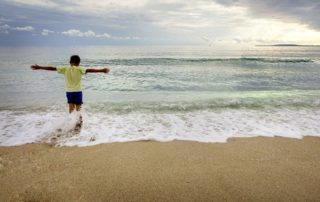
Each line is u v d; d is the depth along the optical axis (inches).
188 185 133.6
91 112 288.5
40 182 133.2
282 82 548.4
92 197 120.4
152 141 203.9
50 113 279.9
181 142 202.4
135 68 753.6
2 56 1166.3
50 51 1754.4
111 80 538.0
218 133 225.9
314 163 165.2
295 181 139.9
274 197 123.5
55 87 442.9
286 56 1616.6
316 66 890.7
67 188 127.6
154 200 119.5
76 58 212.2
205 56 1357.0
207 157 172.9
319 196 125.1
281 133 227.1
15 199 117.1
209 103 338.6
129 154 175.5
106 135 215.8
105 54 1457.9
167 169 152.6
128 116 275.9
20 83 473.7
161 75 616.7
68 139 204.1
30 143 193.6
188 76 607.5
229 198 122.3
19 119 255.1
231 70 740.0
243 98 374.6
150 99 363.6
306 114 290.8
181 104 331.9
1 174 141.2
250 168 155.9
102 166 154.9
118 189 128.0
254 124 253.3
